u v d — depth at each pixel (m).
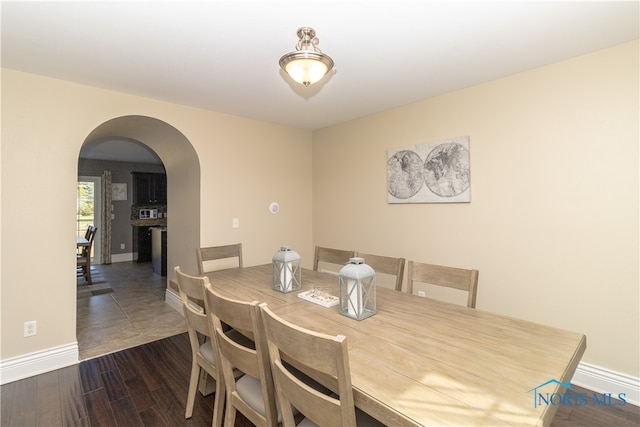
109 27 1.76
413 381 0.97
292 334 0.99
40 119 2.36
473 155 2.64
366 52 2.06
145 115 2.89
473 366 1.06
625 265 1.97
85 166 6.66
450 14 1.65
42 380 2.22
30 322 2.31
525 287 2.38
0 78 2.21
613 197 2.00
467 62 2.21
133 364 2.45
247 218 3.59
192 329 1.81
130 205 7.20
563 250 2.20
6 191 2.23
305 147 4.16
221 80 2.52
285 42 1.94
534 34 1.85
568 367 1.06
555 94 2.21
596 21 1.71
